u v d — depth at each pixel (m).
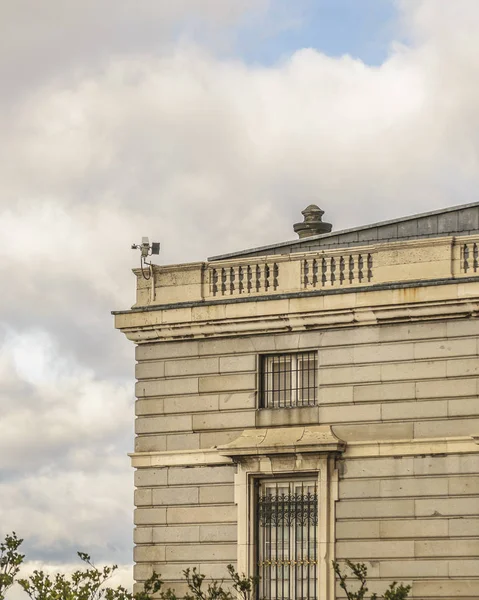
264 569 54.81
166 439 57.03
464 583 51.44
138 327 57.75
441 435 52.41
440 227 56.34
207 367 56.59
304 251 58.00
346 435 53.91
